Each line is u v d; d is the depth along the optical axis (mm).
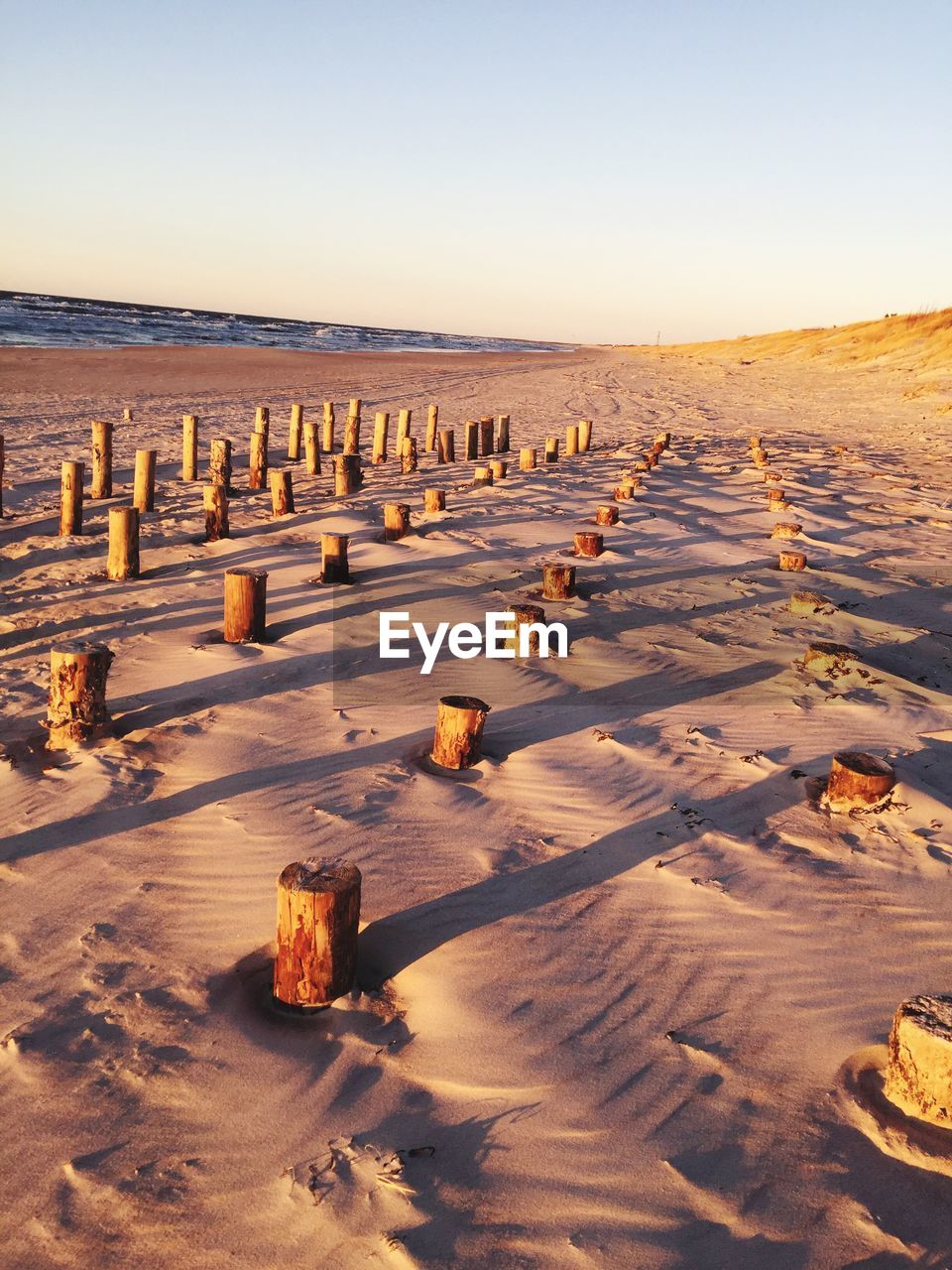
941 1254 2590
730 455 18875
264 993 3650
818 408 30531
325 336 108562
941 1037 2928
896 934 4070
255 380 35500
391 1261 2521
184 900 4188
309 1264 2521
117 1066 3230
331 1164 2836
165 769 5391
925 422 25969
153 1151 2891
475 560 10297
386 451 19719
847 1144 2951
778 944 3977
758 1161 2877
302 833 4719
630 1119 3023
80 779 5242
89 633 7902
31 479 14914
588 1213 2682
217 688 6613
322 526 11859
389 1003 3600
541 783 5340
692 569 10336
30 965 3732
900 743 6000
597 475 16172
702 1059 3307
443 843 4691
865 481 16188
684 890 4344
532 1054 3301
